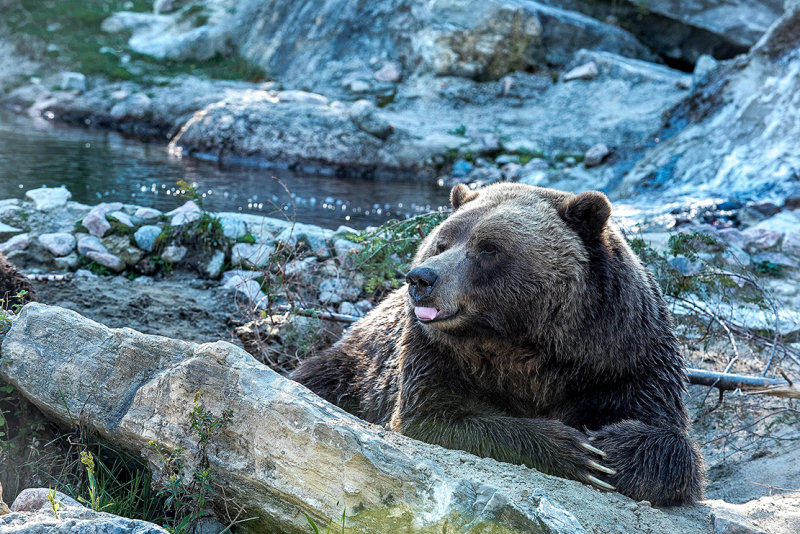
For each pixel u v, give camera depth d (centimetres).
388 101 2277
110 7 3080
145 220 965
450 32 2283
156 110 2227
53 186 1318
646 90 2102
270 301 771
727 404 657
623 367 459
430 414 457
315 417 365
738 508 437
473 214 475
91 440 449
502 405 485
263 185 1538
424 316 446
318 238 958
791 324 805
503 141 1941
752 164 1450
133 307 801
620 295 460
